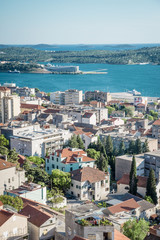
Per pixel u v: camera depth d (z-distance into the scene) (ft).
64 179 639.76
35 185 565.53
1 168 557.33
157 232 417.69
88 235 345.10
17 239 383.24
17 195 522.06
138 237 443.32
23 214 430.20
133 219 477.77
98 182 647.97
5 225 377.71
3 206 440.04
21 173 590.14
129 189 650.84
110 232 345.10
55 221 430.61
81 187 631.56
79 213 371.97
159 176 654.12
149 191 623.77
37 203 498.69
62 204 580.71
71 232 369.30
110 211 506.48
